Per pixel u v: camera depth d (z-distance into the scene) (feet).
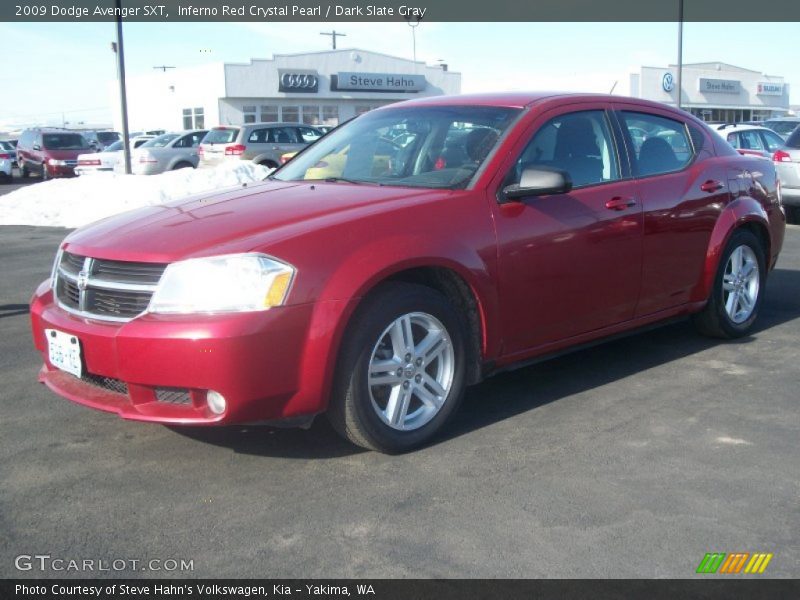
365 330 12.09
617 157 16.16
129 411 11.73
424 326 13.03
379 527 10.66
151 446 13.39
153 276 11.73
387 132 16.22
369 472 12.30
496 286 13.58
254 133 72.28
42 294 13.78
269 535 10.52
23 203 53.67
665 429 13.87
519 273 13.89
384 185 14.56
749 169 19.25
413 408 13.20
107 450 13.28
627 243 15.67
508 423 14.23
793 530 10.49
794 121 74.43
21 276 29.68
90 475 12.33
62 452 13.21
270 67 146.92
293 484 11.93
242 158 71.15
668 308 17.20
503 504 11.22
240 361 11.07
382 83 158.10
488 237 13.47
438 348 13.16
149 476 12.28
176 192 54.19
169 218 13.23
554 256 14.38
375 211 12.73
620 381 16.40
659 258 16.51
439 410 13.24
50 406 15.42
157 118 170.09
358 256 11.99
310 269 11.61
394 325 12.48
